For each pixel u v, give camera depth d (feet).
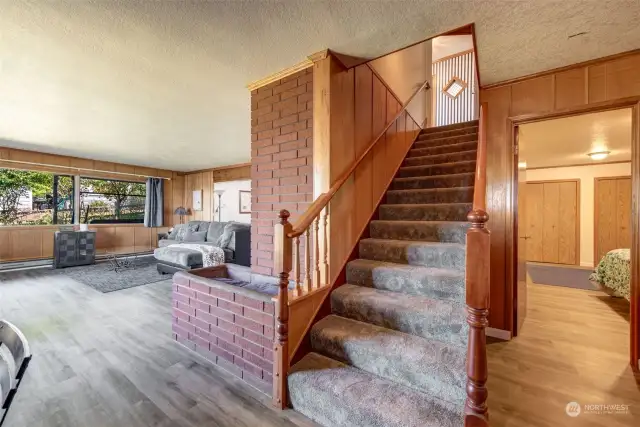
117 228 23.56
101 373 7.00
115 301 12.38
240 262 18.45
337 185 7.15
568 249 20.67
